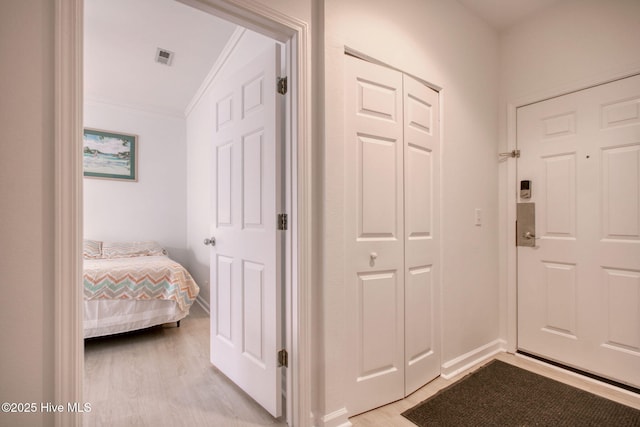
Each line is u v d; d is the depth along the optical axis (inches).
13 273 33.2
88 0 82.0
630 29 70.7
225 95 77.2
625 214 71.7
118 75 127.7
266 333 61.3
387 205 65.2
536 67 86.7
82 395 36.3
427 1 73.8
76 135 35.8
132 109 163.9
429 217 74.1
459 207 81.7
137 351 92.4
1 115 32.6
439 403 64.4
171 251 173.9
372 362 62.4
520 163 90.3
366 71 62.2
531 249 87.5
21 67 33.4
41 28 34.3
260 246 63.1
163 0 82.3
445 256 77.5
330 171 56.4
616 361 72.3
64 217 35.2
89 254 135.8
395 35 66.8
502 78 94.7
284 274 59.9
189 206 172.9
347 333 59.3
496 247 93.1
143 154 166.9
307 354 55.3
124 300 99.6
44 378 34.6
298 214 54.9
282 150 60.1
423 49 72.6
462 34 82.8
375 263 63.0
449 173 79.2
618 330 72.3
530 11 85.8
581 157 78.7
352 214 60.1
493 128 92.7
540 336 85.5
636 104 70.4
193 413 61.8
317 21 56.8
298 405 55.0
